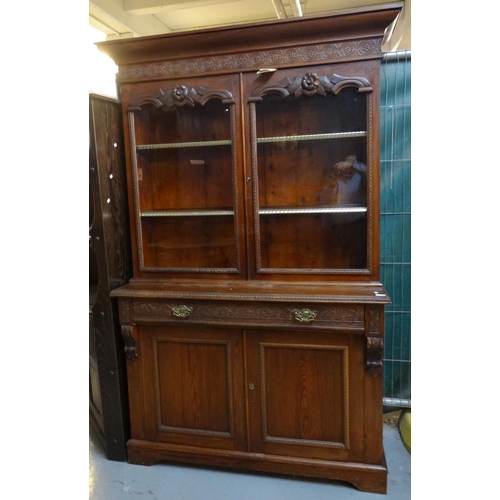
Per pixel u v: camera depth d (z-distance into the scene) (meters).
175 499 1.64
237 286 1.73
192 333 1.76
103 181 1.77
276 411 1.71
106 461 1.91
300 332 1.64
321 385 1.65
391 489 1.65
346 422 1.64
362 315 1.55
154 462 1.87
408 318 2.10
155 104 1.74
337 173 1.74
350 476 1.65
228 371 1.74
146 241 1.92
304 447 1.69
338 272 1.67
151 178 1.95
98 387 1.94
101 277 1.80
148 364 1.83
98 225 1.77
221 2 2.68
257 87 1.64
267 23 1.53
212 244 1.88
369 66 1.54
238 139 1.69
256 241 1.73
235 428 1.76
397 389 2.14
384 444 1.94
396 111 2.02
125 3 2.73
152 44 1.67
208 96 1.68
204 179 1.89
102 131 1.76
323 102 1.68
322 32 1.54
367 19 1.48
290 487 1.69
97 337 1.85
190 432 1.81
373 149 1.58
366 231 1.65
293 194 1.80
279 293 1.63
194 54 1.67
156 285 1.81
